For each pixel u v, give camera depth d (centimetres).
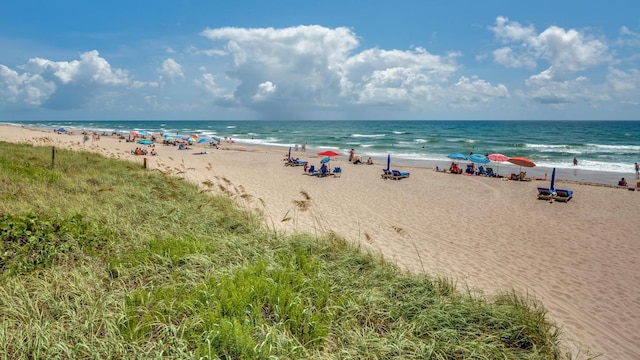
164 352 378
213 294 471
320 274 577
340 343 425
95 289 483
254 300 475
